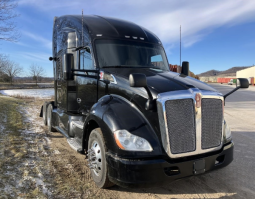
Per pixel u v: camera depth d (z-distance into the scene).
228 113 10.14
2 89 37.47
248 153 4.86
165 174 2.66
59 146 5.09
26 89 39.16
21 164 3.86
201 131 2.86
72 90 4.78
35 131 6.41
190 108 2.79
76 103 4.73
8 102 13.33
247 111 10.73
